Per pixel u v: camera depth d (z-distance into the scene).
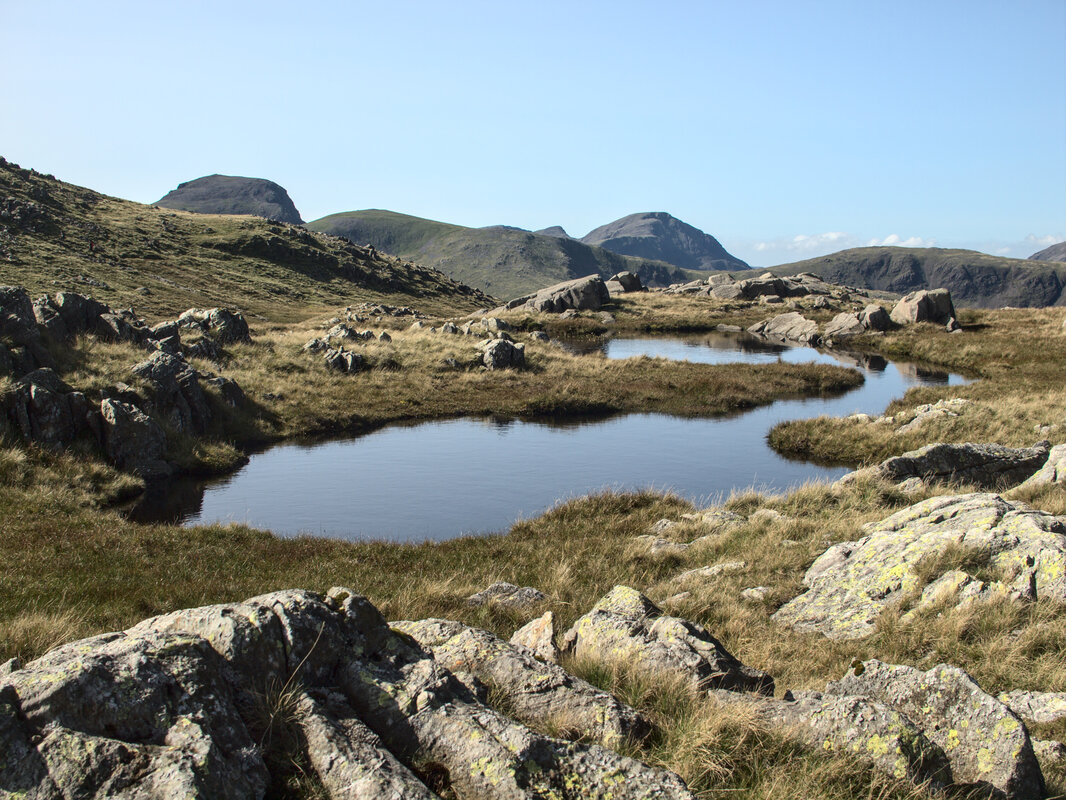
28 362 25.34
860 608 10.77
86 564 14.37
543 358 51.09
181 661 4.57
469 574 15.27
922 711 6.16
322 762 4.51
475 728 4.91
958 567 10.66
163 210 136.62
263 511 22.33
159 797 3.65
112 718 4.10
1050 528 10.94
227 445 29.09
